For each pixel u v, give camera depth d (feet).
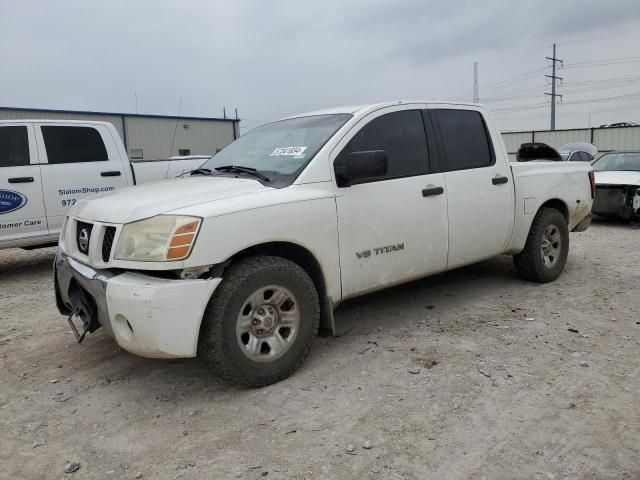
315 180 12.30
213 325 10.59
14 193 22.29
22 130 22.79
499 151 16.83
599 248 26.05
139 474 8.70
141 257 10.19
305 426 9.91
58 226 23.62
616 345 13.19
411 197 14.02
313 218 11.98
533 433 9.44
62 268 12.34
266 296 11.38
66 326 16.01
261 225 11.07
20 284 22.08
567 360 12.36
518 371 11.84
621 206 33.71
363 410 10.39
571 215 19.52
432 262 14.78
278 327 11.55
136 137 102.17
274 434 9.70
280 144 13.97
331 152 12.76
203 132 111.55
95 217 11.39
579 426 9.61
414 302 16.94
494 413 10.12
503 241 16.94
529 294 17.62
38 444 9.67
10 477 8.71
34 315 17.37
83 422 10.39
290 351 11.69
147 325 9.97
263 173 12.91
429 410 10.30
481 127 16.56
